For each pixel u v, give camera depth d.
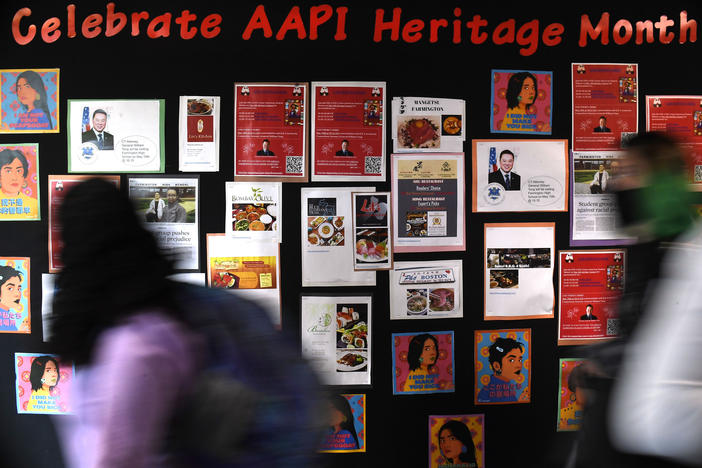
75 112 2.29
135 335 0.99
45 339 2.33
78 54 2.28
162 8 2.27
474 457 2.36
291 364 1.10
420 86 2.30
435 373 2.35
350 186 2.32
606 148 2.36
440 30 2.30
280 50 2.28
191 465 0.97
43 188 2.32
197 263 2.31
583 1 2.31
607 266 2.37
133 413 0.93
